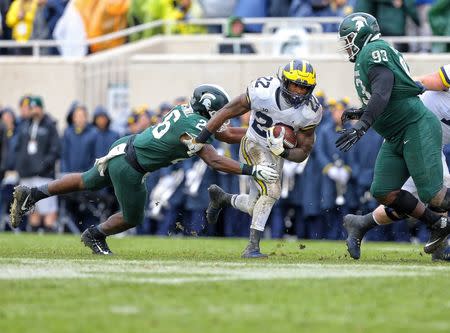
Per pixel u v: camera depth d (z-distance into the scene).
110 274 21.53
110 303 17.52
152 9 55.38
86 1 56.06
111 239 41.09
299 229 45.16
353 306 17.44
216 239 42.12
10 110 48.59
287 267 23.75
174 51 55.09
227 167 26.25
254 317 16.27
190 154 26.36
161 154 26.42
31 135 47.47
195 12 55.44
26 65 55.34
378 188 26.64
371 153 43.56
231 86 52.53
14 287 19.23
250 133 26.77
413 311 17.06
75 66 54.88
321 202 44.22
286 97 25.73
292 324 15.70
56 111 55.09
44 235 43.59
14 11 56.47
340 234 44.34
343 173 43.78
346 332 15.12
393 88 25.64
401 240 44.09
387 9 49.91
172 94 53.16
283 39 52.66
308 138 26.39
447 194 26.27
